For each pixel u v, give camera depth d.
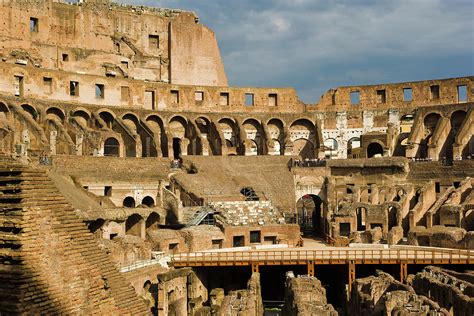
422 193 71.56
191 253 58.19
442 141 85.81
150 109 89.25
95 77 84.38
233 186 76.88
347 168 84.75
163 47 100.06
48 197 30.77
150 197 76.50
